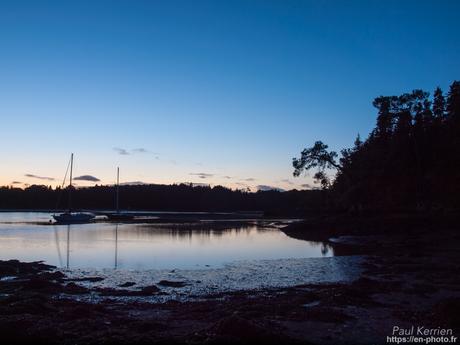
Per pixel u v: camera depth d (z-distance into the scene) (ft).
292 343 32.83
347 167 235.61
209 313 44.50
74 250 116.06
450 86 201.36
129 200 607.78
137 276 73.87
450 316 39.96
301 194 506.48
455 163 179.01
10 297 48.80
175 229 207.82
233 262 92.17
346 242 140.67
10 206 578.66
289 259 96.02
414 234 144.25
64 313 42.14
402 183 201.46
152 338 33.55
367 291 54.24
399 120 204.44
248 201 631.15
